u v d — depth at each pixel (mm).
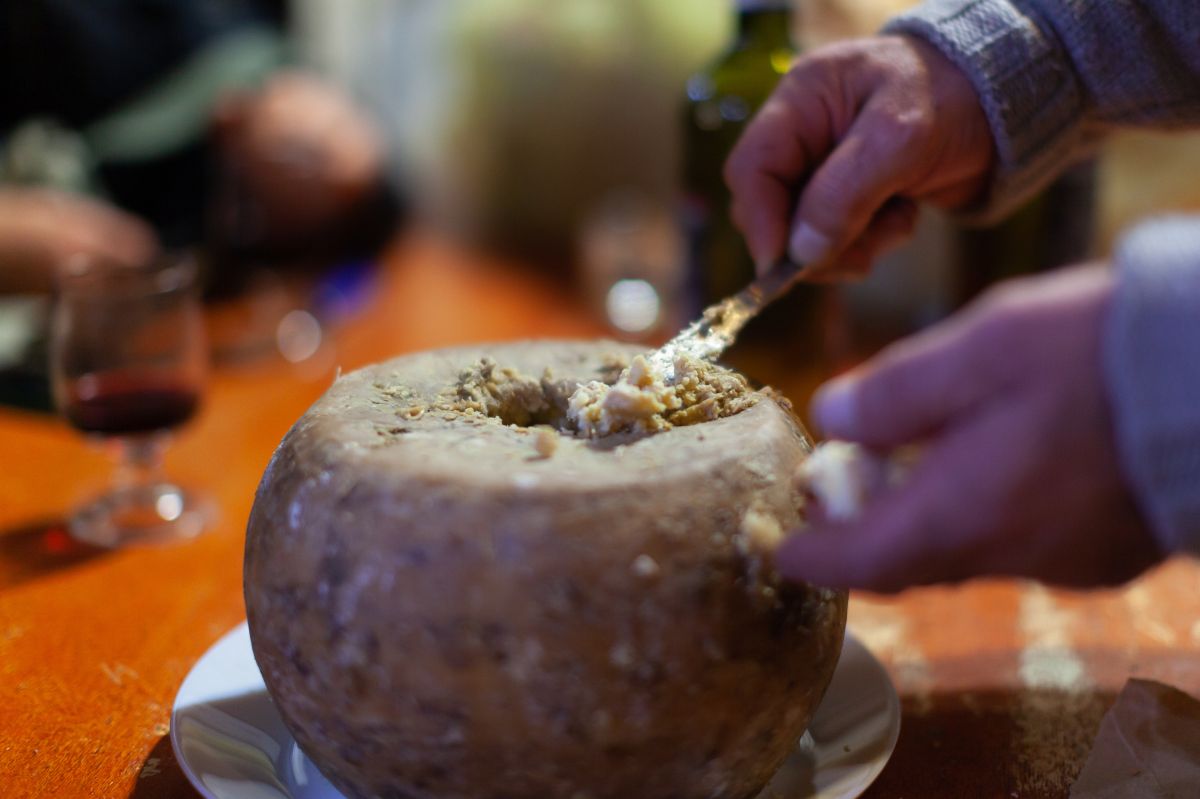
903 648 725
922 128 698
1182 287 364
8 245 1587
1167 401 359
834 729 597
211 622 766
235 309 1531
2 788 586
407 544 466
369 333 1456
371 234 2074
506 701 458
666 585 463
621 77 2014
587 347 666
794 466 522
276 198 1842
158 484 979
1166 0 710
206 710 604
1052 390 383
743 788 516
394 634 464
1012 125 725
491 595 456
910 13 758
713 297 1039
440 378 611
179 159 2027
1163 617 757
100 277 945
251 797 539
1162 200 1526
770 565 485
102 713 661
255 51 2148
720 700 476
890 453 440
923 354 409
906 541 412
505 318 1528
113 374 923
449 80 2182
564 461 492
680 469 483
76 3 2039
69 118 2062
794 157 755
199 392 977
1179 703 648
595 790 478
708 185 1023
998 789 580
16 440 1093
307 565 488
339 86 2332
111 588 810
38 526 911
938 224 1396
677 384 578
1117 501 391
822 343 1011
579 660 455
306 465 511
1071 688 673
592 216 2086
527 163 2131
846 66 733
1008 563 417
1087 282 393
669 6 1943
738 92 999
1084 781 585
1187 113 758
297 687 496
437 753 472
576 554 457
